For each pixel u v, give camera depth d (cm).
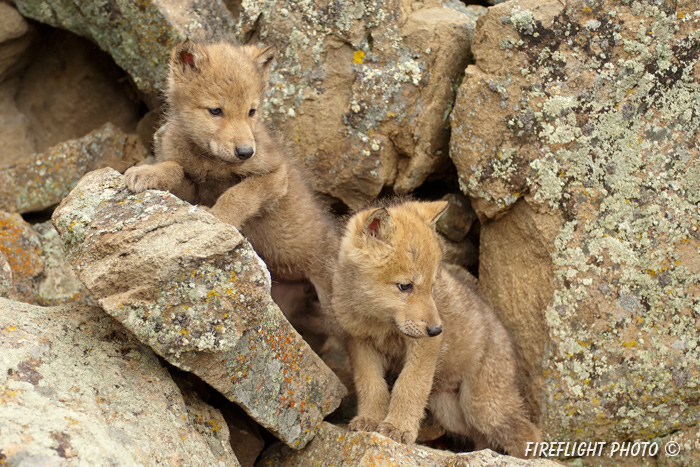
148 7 552
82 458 275
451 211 546
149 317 334
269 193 460
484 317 475
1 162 633
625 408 438
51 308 374
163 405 343
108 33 583
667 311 436
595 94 454
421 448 398
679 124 442
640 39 447
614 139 450
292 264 504
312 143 536
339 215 570
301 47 532
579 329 445
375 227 415
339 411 480
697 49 442
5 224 504
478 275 554
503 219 497
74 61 671
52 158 600
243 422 433
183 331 337
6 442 267
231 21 587
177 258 336
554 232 461
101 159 613
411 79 521
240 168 453
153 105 652
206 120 434
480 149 484
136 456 301
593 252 448
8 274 443
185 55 443
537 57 466
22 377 308
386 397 449
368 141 527
